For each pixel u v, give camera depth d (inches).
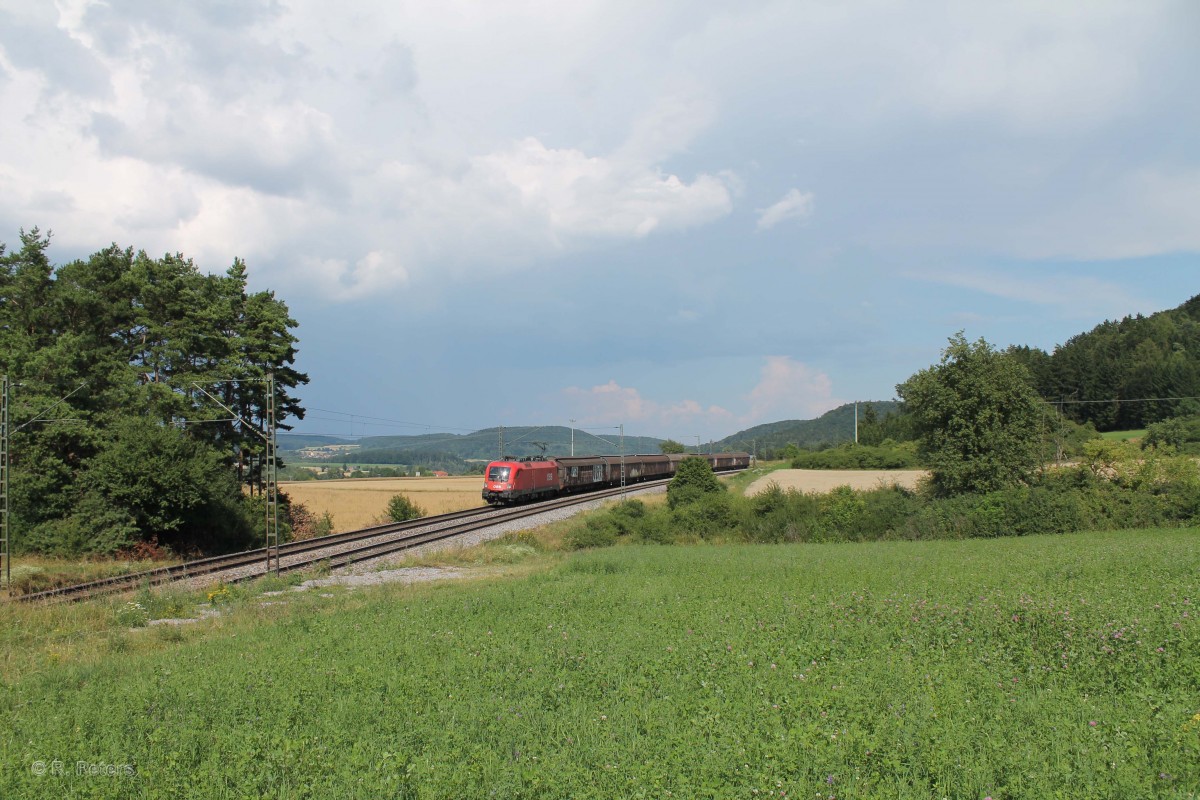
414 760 296.2
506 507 2228.1
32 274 1637.6
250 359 2039.9
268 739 333.7
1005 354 1824.6
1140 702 339.6
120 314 1761.8
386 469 6205.7
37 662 562.3
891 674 394.9
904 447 3860.7
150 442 1460.4
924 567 882.8
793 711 340.5
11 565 1224.2
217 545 1636.3
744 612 605.9
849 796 247.9
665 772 274.4
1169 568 754.2
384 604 772.0
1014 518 1626.5
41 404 1471.5
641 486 3277.6
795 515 1854.1
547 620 619.5
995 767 269.1
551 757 299.7
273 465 1120.2
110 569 1191.6
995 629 488.7
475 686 410.3
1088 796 240.8
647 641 512.7
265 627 672.4
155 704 406.6
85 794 286.0
